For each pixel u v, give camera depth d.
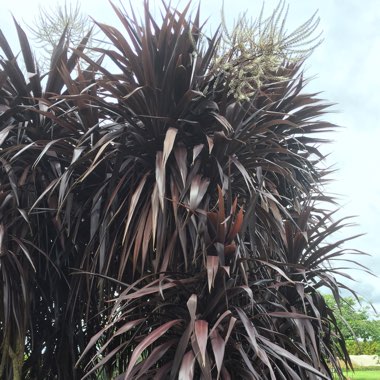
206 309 3.25
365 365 16.77
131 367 2.77
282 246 4.13
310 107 4.64
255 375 2.97
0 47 4.31
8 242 3.88
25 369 4.19
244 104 4.21
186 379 2.72
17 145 3.88
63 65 4.07
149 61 3.67
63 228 3.95
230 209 3.44
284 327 3.81
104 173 4.09
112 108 3.83
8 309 3.67
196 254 3.58
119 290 3.97
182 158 3.64
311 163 4.81
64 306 4.34
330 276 3.85
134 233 3.63
